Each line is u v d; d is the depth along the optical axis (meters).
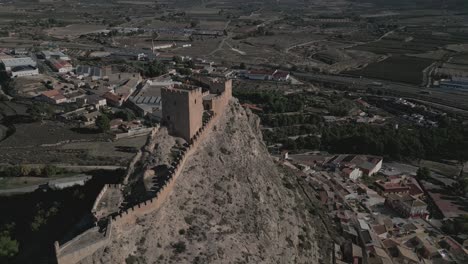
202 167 127.00
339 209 169.12
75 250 87.69
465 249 155.12
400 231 164.00
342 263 136.00
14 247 124.00
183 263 99.56
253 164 144.75
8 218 147.38
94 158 197.62
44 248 127.25
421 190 197.50
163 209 107.00
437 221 175.50
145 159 124.56
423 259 148.62
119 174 170.75
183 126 130.88
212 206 118.50
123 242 95.56
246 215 123.81
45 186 167.38
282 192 150.50
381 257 141.38
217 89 156.00
